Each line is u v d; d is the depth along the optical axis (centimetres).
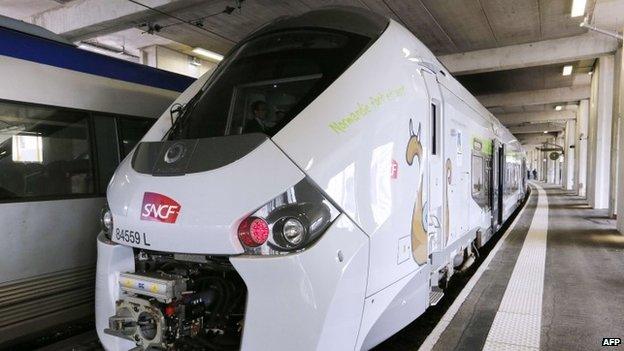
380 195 262
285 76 285
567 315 430
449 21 1155
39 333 376
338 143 243
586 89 2108
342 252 229
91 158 430
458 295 498
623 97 1005
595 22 1192
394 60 304
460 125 524
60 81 409
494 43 1343
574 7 998
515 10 1082
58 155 402
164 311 246
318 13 326
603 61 1581
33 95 384
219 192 227
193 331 253
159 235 238
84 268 413
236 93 295
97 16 1116
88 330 417
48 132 396
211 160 242
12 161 366
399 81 301
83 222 413
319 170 231
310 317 214
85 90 431
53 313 387
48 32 436
